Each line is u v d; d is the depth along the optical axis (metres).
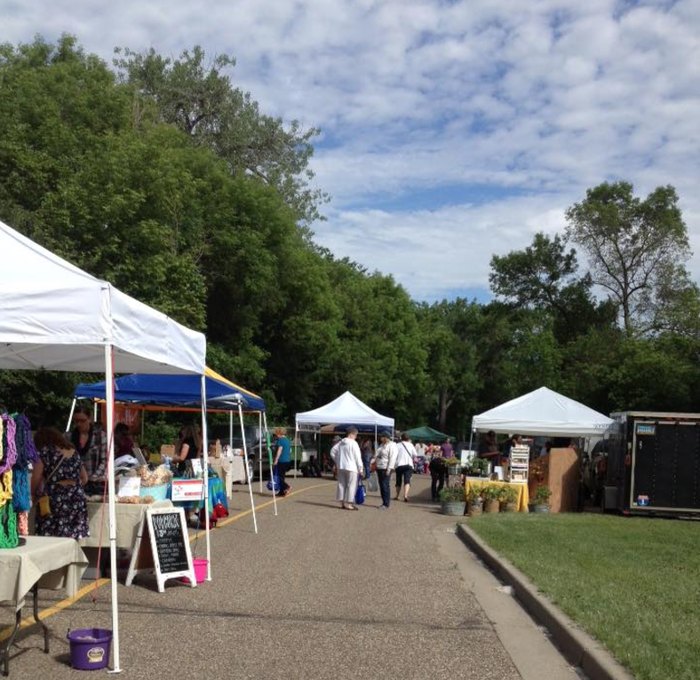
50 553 6.31
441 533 15.96
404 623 7.90
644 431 20.52
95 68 29.64
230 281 35.38
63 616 7.63
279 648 6.80
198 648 6.71
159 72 43.81
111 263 24.38
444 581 10.36
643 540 14.37
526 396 24.16
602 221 52.78
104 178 24.16
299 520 16.92
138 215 25.06
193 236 32.38
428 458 53.00
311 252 44.97
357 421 29.05
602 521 17.95
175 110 44.25
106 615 7.72
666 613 8.02
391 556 12.35
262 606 8.38
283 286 39.59
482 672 6.37
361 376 48.31
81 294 6.42
